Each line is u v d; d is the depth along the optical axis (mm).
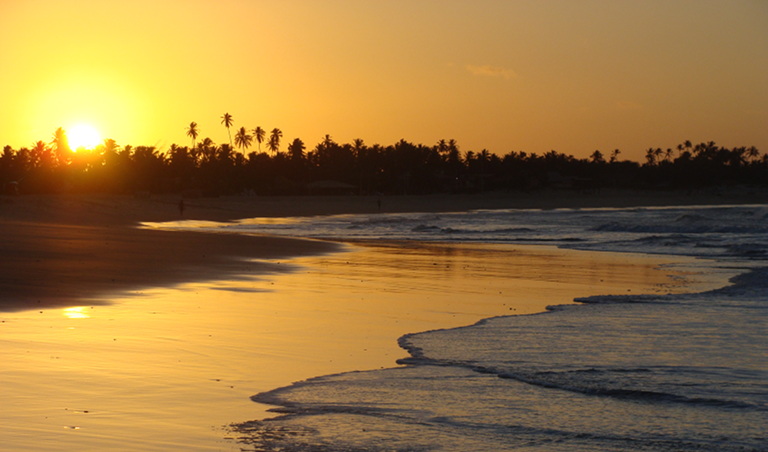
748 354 12055
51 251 28000
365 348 12359
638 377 10398
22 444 7102
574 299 19234
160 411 8375
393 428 8070
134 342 11984
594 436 7883
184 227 65688
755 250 39406
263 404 8867
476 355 11883
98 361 10555
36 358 10555
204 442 7434
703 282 24141
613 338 13430
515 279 24453
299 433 7812
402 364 11234
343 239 51188
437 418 8445
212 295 18047
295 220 84625
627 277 25734
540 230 62344
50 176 133500
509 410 8789
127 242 35469
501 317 15875
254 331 13469
